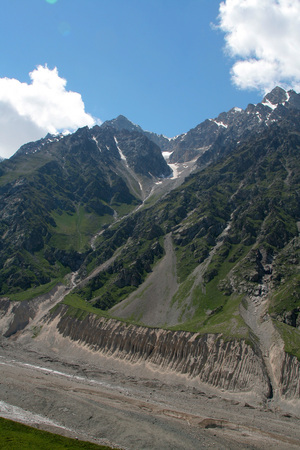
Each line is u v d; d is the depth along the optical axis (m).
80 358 167.88
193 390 131.25
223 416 109.44
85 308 194.75
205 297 189.88
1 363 154.88
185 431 95.12
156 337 158.25
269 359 134.50
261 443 91.88
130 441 87.81
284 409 115.00
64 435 88.69
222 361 136.62
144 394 127.50
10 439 80.62
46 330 194.62
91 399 112.81
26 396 109.50
